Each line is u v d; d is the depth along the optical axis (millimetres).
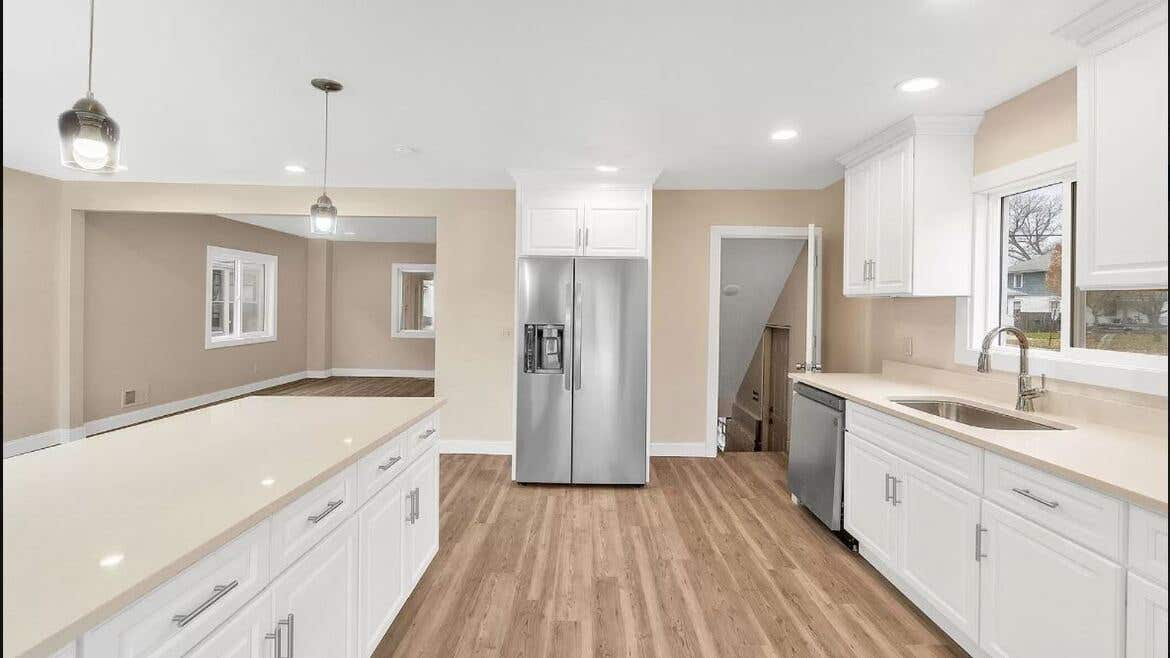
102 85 2840
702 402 5102
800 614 2531
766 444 6477
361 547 1970
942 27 2219
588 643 2318
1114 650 1602
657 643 2320
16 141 3854
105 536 1229
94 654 994
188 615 1182
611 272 4262
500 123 3342
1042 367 2652
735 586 2775
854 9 2107
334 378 9617
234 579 1323
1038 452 1906
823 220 4934
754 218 5016
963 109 2996
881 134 3373
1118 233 1965
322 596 1710
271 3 2107
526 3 2098
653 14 2158
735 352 6906
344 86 2838
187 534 1238
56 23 2246
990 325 3078
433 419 2807
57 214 5062
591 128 3412
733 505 3896
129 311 5969
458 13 2168
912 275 3100
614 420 4273
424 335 9875
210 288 7195
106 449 1913
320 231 2861
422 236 8914
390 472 2238
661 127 3371
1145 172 1880
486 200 5117
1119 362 2338
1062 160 2568
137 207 5074
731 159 4023
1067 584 1748
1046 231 2797
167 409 6488
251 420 2385
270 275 8570
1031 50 2383
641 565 2992
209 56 2520
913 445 2543
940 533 2352
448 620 2471
